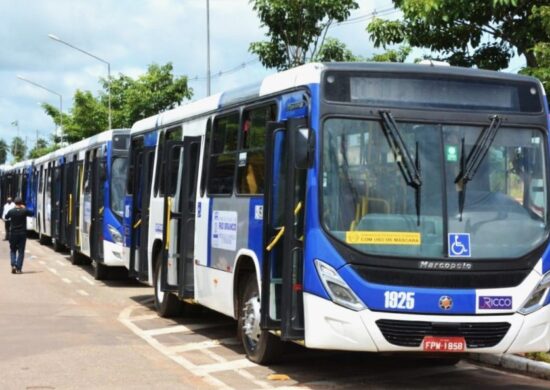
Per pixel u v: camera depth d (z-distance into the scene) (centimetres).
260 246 941
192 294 1211
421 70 851
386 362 1025
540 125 870
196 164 1217
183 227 1210
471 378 944
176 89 3950
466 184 834
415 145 834
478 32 1179
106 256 1877
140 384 870
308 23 1678
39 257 2691
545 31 1057
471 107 852
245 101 1030
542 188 859
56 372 929
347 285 801
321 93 830
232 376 921
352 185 820
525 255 830
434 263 807
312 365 994
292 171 842
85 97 4703
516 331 820
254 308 981
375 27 1211
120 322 1334
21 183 4116
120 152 1906
